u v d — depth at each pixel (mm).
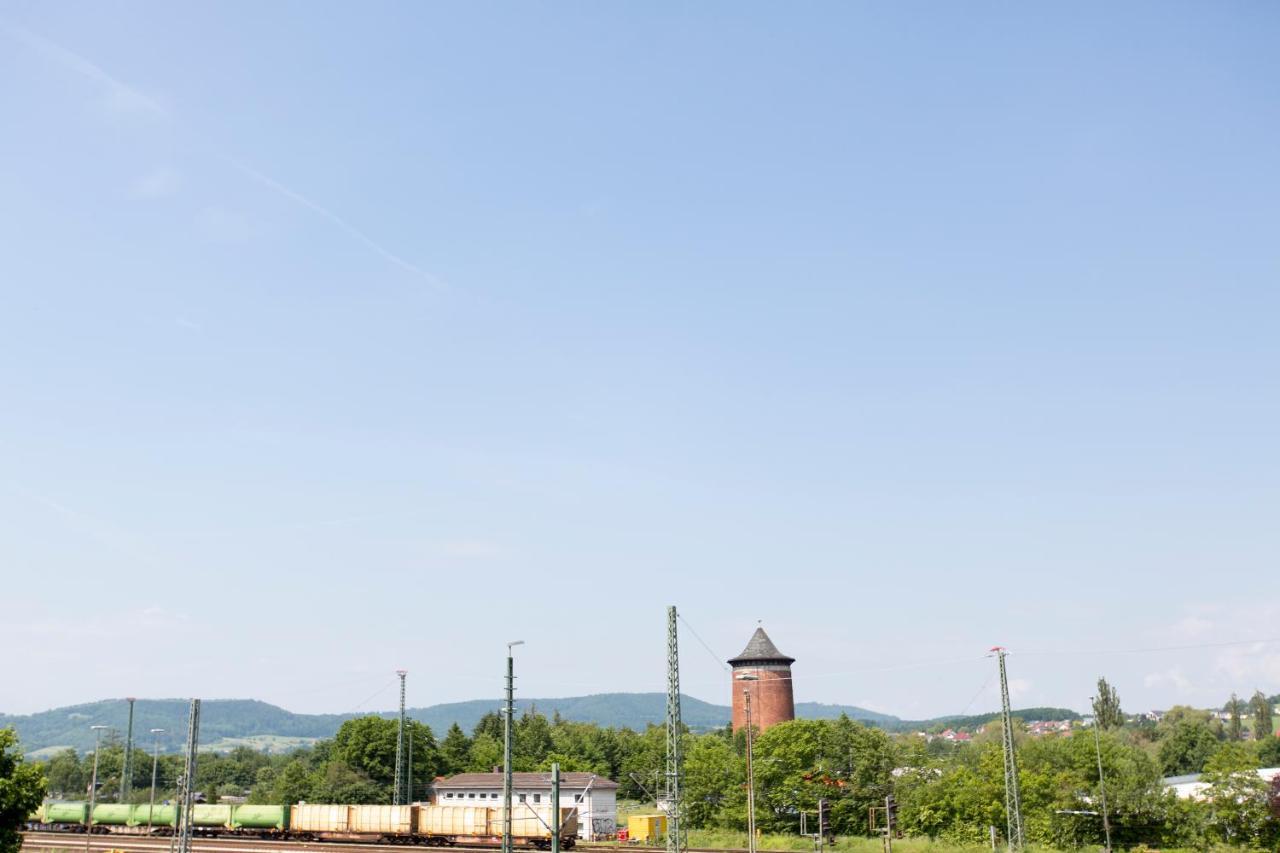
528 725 197625
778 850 97062
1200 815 92875
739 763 125000
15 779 60562
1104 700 184500
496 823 90625
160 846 88062
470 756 171500
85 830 111062
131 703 113750
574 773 131500
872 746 115062
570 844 87625
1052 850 89125
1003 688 71875
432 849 85812
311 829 99750
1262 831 89500
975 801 98750
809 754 119250
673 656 60281
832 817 112562
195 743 64312
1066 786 98000
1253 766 91188
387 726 141750
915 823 103812
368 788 133375
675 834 58656
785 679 156875
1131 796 95500
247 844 89812
